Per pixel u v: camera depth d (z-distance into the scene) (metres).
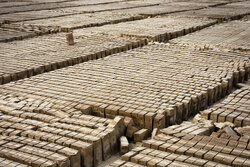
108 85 8.23
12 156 4.91
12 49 12.38
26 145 5.29
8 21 19.31
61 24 17.80
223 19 20.11
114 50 12.31
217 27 17.09
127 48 13.00
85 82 8.52
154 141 5.53
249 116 6.47
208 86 8.07
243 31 15.83
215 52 11.57
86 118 6.38
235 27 17.06
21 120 6.25
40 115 6.50
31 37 15.08
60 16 21.56
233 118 6.41
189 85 8.15
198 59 10.66
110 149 5.86
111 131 5.80
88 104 7.06
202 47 12.38
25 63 10.27
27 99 7.38
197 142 5.42
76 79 8.77
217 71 9.30
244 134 5.86
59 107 6.88
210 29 16.47
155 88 8.00
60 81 8.66
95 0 34.69
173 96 7.43
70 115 6.52
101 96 7.46
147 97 7.37
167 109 6.71
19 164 4.78
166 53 11.57
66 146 5.30
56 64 10.27
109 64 10.15
